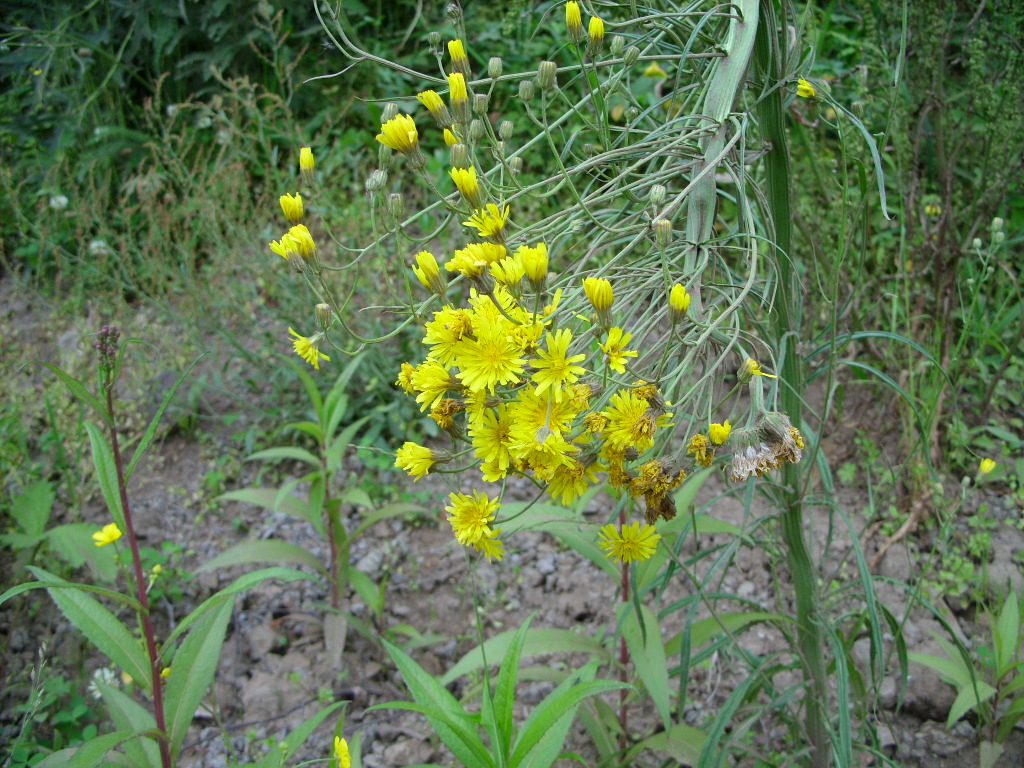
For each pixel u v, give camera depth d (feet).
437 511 10.53
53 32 14.05
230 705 8.36
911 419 9.64
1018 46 9.34
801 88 4.96
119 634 5.91
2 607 9.09
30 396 11.16
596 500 10.35
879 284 10.33
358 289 11.65
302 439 11.53
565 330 3.97
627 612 6.22
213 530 10.47
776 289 5.23
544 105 5.05
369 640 9.11
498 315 4.08
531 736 5.01
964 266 10.75
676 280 4.63
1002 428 10.23
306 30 15.12
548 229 4.87
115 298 12.25
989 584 8.75
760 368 4.47
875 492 9.77
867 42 10.36
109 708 6.14
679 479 4.21
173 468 11.32
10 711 8.06
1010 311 10.69
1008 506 9.53
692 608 5.65
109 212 14.15
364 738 8.05
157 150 12.54
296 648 8.97
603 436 4.22
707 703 7.97
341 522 9.89
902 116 10.03
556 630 6.91
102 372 5.64
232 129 12.84
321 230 12.71
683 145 5.00
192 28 14.97
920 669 7.99
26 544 8.78
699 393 4.65
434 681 5.46
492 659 6.62
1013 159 9.49
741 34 4.78
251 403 11.94
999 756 7.29
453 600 9.54
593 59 5.01
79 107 14.51
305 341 5.01
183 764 7.82
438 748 7.88
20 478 10.39
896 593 8.83
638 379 4.33
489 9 15.06
